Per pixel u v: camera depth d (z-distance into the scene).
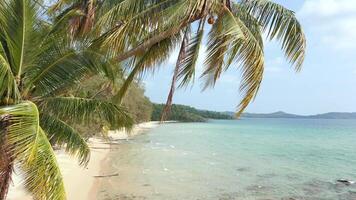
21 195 13.00
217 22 8.14
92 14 8.38
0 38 7.15
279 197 16.56
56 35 7.75
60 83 7.77
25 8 6.85
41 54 7.57
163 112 8.83
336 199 16.22
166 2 7.86
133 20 7.60
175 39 9.05
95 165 24.67
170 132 71.44
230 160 29.06
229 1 8.34
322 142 48.47
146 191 17.52
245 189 18.19
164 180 20.22
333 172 23.69
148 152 34.62
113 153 33.44
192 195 16.84
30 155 5.54
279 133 70.69
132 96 50.03
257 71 7.50
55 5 8.61
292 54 8.62
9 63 7.20
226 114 198.38
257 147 40.66
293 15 8.48
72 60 7.61
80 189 17.33
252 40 7.48
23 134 5.76
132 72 9.17
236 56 7.47
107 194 16.83
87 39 8.16
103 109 8.08
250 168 24.97
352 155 33.50
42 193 6.05
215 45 8.42
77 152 8.41
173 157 30.70
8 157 6.35
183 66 9.06
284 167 25.66
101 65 7.64
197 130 80.12
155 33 7.89
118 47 7.63
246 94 7.70
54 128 7.63
